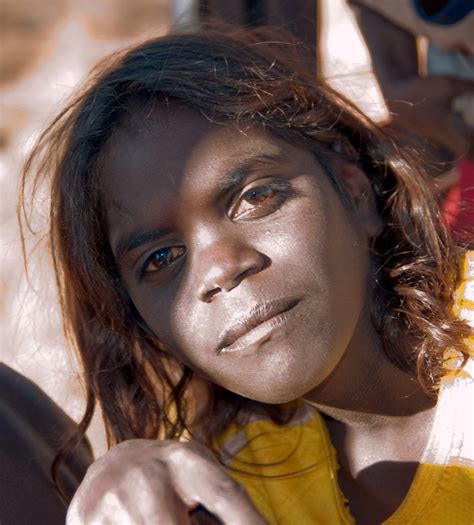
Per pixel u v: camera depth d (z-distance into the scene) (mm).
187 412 1450
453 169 1853
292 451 1354
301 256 1132
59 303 1412
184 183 1159
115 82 1264
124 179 1195
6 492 1179
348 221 1234
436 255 1348
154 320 1218
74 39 3816
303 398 1298
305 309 1123
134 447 992
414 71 2064
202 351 1161
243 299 1118
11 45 3781
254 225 1148
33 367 1490
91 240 1288
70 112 1391
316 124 1307
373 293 1301
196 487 936
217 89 1243
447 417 1189
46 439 1291
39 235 1524
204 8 1866
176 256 1190
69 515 961
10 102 3406
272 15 1876
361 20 2072
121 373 1416
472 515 1147
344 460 1340
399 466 1292
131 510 928
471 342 1251
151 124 1199
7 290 1960
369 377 1283
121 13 3926
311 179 1197
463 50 1964
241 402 1419
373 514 1326
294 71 1391
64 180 1305
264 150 1186
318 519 1310
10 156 2738
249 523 916
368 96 2029
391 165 1428
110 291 1312
